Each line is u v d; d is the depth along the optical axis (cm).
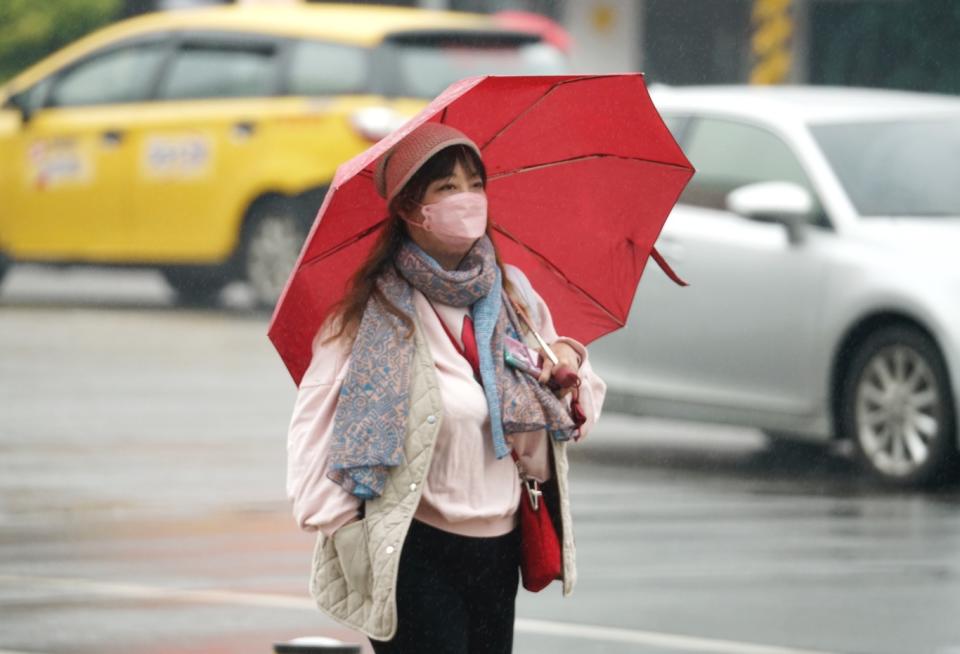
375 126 4772
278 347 1266
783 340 2980
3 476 2938
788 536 2530
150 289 6209
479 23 5062
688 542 2484
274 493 2822
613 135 1300
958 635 1986
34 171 5444
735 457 3284
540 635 1986
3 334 4781
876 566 2334
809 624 2030
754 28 7356
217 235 5097
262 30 5081
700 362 3070
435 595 1242
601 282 1363
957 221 2988
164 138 5184
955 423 2812
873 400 2909
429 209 1231
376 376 1218
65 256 5419
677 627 2017
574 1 7406
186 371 4153
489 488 1246
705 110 3228
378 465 1205
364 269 1244
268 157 4988
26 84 5481
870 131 3116
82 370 4147
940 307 2808
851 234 2942
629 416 3169
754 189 2988
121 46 5341
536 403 1246
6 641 1953
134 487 2852
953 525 2616
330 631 2009
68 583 2227
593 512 2712
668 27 7394
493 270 1260
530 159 1312
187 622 2041
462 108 1262
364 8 5222
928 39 7256
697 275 3067
